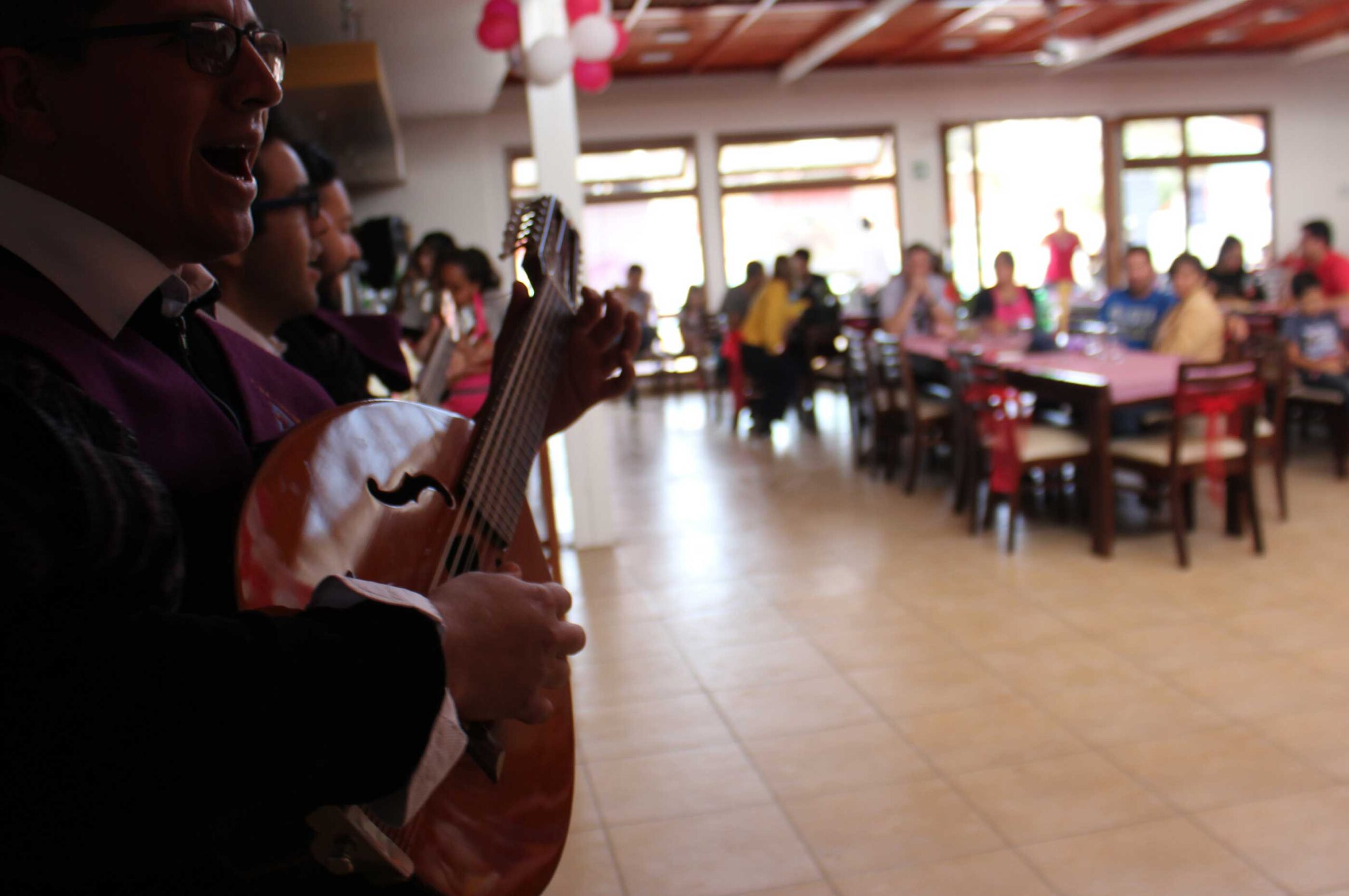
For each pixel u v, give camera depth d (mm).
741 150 13047
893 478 6504
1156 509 5238
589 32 5277
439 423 869
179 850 553
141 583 543
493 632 617
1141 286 6168
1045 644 3656
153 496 562
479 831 717
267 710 508
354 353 1686
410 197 12344
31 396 546
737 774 2873
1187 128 13828
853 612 4105
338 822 562
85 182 655
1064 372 4879
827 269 13406
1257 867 2314
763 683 3479
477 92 10008
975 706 3201
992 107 13344
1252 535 4766
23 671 478
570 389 1138
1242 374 4395
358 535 698
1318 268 7062
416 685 551
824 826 2580
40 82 634
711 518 5801
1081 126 13562
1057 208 13625
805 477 6762
